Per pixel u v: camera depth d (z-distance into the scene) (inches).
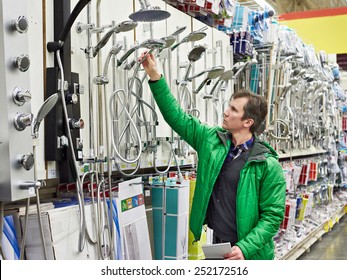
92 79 74.2
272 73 166.2
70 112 68.1
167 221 93.1
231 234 84.9
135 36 87.6
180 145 103.3
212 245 75.6
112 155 77.7
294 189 187.3
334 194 317.4
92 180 72.7
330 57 292.8
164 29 97.0
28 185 52.3
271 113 167.5
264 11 165.9
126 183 82.2
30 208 66.7
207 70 96.0
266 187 82.2
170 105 86.1
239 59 149.0
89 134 72.6
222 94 120.7
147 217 96.3
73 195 85.8
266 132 158.6
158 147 96.7
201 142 88.4
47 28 66.2
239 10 147.6
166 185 94.3
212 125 115.6
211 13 120.9
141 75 89.8
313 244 240.7
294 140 203.3
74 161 65.1
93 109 74.6
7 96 50.2
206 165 85.4
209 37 116.6
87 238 69.9
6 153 50.3
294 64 196.1
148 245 86.9
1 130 50.3
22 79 52.6
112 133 75.6
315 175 227.8
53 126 64.8
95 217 72.6
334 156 286.2
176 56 100.6
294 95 195.5
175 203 92.6
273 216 81.3
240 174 82.6
